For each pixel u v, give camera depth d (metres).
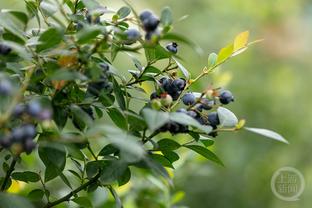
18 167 0.82
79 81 0.65
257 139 1.70
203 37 1.98
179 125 0.64
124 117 0.65
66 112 0.64
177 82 0.66
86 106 0.65
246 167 1.63
